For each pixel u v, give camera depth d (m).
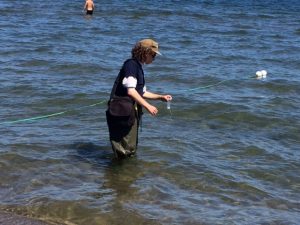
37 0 38.34
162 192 7.22
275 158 8.70
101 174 7.74
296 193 7.44
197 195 7.19
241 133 9.94
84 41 21.05
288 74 15.75
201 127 10.20
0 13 29.83
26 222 6.18
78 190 7.17
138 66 7.65
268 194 7.33
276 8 39.28
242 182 7.65
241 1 44.31
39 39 20.77
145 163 8.17
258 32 26.06
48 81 13.45
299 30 27.31
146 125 10.09
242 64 17.36
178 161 8.30
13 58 16.48
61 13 31.25
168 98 7.87
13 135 9.22
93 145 8.88
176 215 6.57
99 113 10.80
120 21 28.72
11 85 12.77
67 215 6.50
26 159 8.12
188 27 27.14
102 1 39.31
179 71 15.53
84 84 13.33
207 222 6.41
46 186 7.26
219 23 29.34
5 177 7.46
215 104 11.68
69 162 8.12
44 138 9.13
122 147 8.11
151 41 7.64
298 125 10.53
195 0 43.00
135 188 7.31
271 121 10.73
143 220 6.41
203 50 19.95
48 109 11.01
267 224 6.44
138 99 7.57
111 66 15.88
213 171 7.98
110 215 6.52
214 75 15.13
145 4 38.16
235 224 6.39
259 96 12.77
